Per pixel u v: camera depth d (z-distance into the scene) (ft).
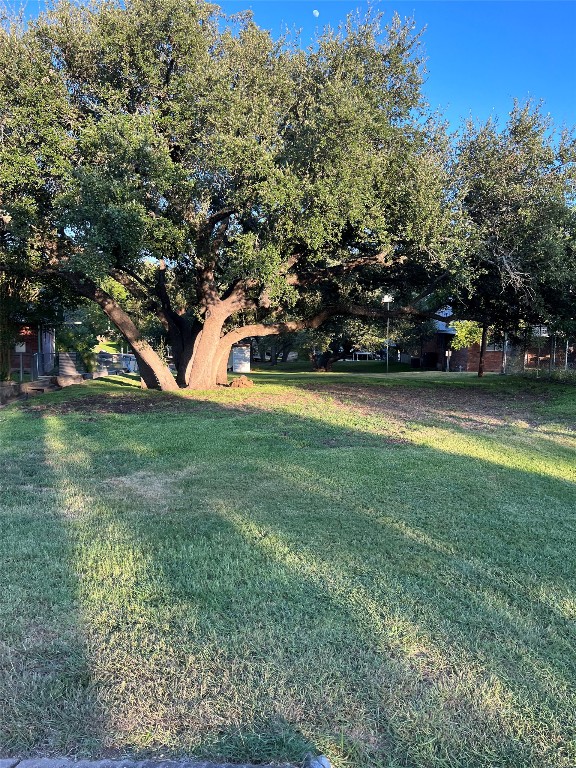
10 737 7.55
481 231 44.86
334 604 11.16
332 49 41.06
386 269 53.72
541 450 26.63
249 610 10.91
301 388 53.78
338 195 36.45
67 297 61.31
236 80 39.40
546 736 7.68
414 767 7.16
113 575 12.51
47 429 32.01
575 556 13.82
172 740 7.55
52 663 9.19
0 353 55.83
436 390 54.75
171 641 9.80
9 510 17.37
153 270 59.11
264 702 8.23
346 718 7.96
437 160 43.09
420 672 9.02
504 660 9.37
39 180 36.22
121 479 21.30
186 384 56.65
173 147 40.40
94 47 37.24
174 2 36.60
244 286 50.83
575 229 46.88
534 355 87.51
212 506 17.75
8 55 36.14
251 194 37.58
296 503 18.03
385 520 16.34
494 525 15.99
